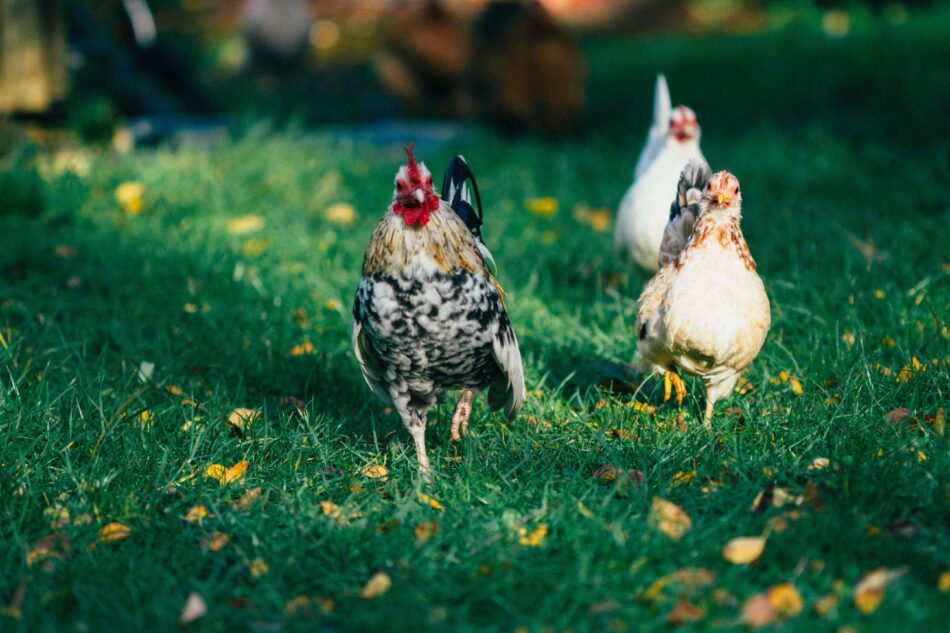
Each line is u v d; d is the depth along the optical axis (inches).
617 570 126.0
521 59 454.0
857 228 279.0
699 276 155.7
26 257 259.4
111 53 467.2
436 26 496.7
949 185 321.1
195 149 376.2
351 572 131.6
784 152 376.8
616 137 454.6
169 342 215.3
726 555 126.6
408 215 143.5
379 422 184.9
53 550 135.3
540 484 152.1
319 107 554.3
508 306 231.9
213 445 167.0
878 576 118.8
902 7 786.2
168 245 280.4
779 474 147.9
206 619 119.8
